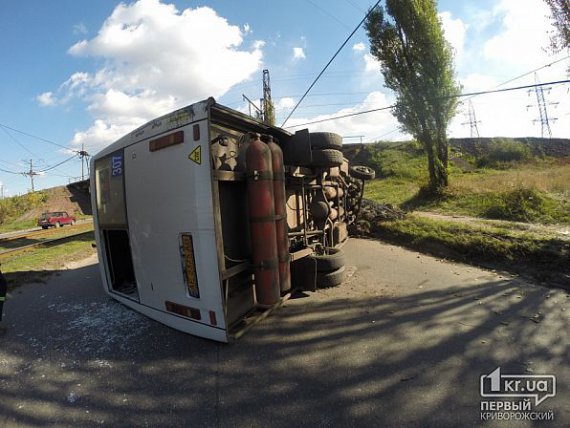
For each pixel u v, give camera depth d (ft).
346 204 31.78
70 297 20.44
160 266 14.07
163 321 14.67
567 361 10.54
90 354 12.73
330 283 18.79
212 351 12.35
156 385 10.48
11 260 35.27
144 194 14.29
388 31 51.67
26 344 13.98
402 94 52.95
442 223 31.60
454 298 16.42
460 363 10.73
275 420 8.57
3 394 10.37
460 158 97.76
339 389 9.70
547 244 21.57
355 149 66.33
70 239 53.88
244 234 14.58
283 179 14.55
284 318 14.99
